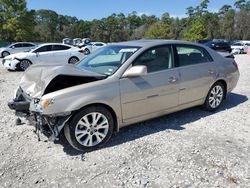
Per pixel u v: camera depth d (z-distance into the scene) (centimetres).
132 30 9594
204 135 404
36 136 406
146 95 395
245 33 6856
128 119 391
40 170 313
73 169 315
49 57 1277
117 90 367
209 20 7012
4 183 288
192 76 453
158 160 332
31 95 367
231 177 292
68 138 348
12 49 2175
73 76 351
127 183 286
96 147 364
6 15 4509
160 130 425
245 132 416
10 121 470
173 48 439
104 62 420
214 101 509
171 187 278
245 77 895
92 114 355
